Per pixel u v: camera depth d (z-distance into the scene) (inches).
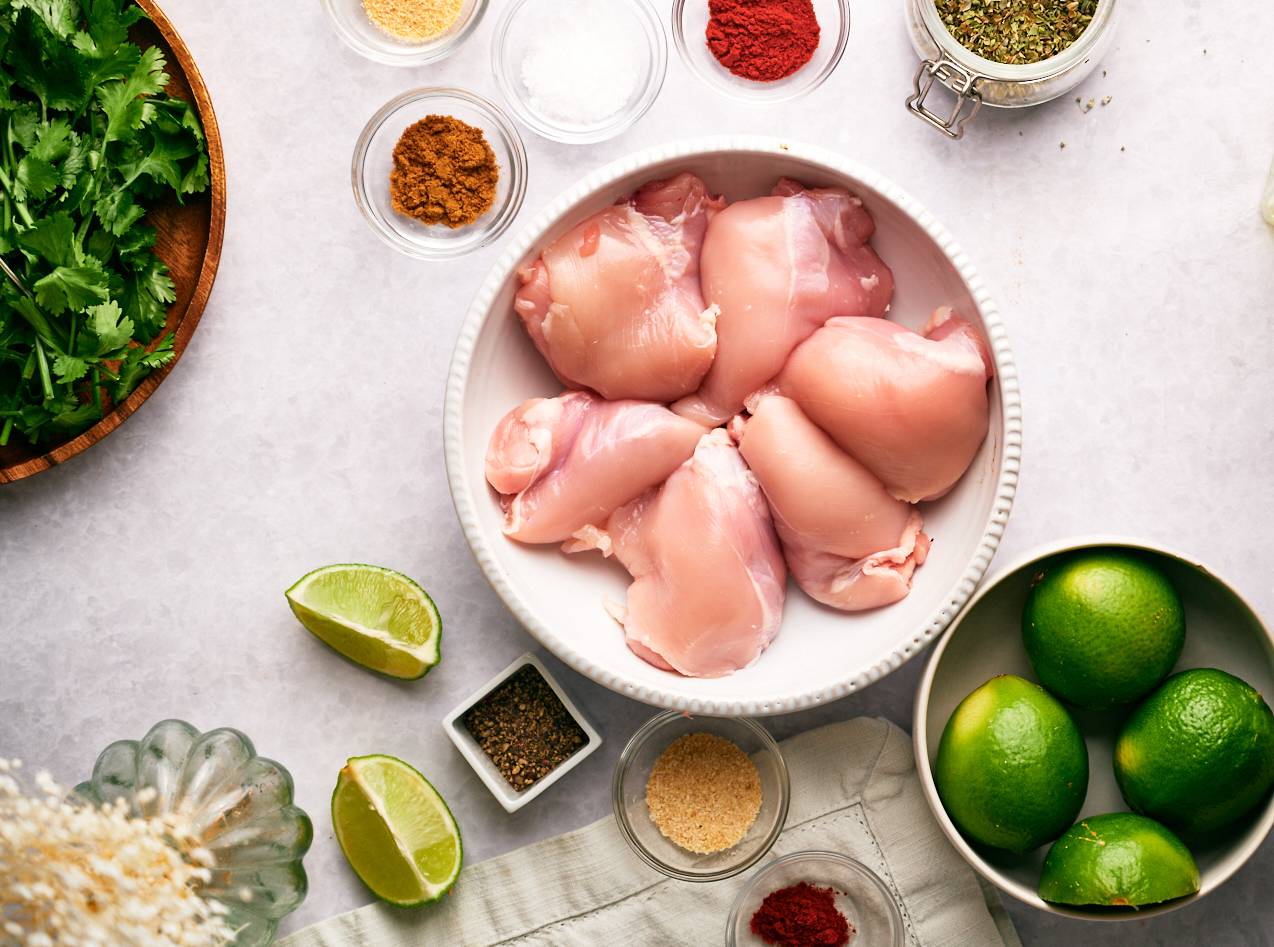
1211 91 31.1
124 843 29.1
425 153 30.9
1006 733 28.6
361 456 31.6
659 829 31.4
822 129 31.2
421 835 30.7
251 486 31.6
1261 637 29.4
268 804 30.4
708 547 29.0
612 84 31.1
